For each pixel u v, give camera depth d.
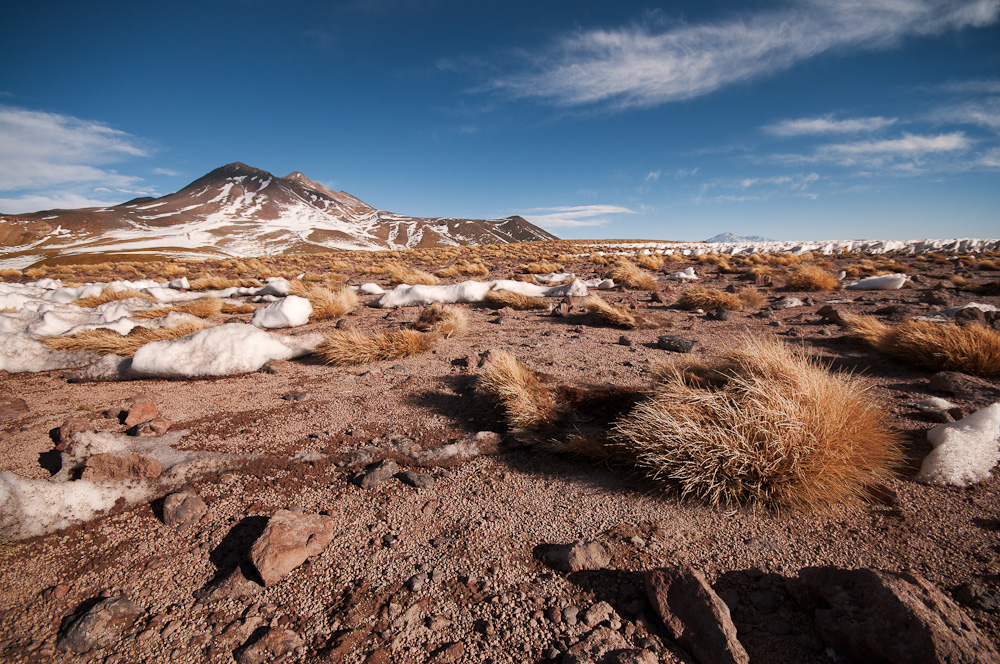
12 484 2.63
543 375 4.82
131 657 1.82
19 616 2.04
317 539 2.39
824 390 3.09
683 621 1.83
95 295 12.34
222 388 4.87
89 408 4.34
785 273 15.32
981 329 4.78
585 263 23.55
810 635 1.82
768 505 2.64
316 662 1.75
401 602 2.03
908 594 1.69
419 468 3.18
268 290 13.23
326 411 4.16
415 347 6.06
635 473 2.96
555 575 2.17
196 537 2.52
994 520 2.39
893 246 37.72
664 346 6.05
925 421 3.49
